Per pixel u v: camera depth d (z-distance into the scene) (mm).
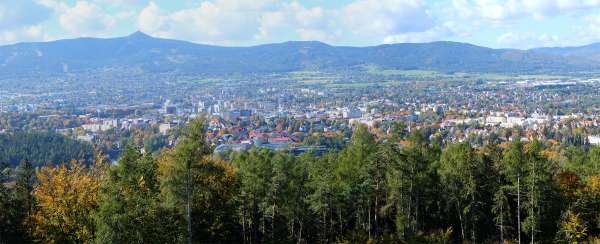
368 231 61594
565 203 62250
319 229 62031
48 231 46344
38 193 47688
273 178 53906
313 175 60844
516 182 58438
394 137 61000
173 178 43656
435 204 66375
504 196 57781
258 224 63000
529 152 57938
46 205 46375
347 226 65312
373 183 58156
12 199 51781
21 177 53250
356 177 59031
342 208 60750
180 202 44719
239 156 70062
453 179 59875
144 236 41219
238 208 57406
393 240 58406
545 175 57844
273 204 55438
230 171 55750
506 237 63906
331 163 65688
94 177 54219
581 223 59938
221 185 53406
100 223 39656
